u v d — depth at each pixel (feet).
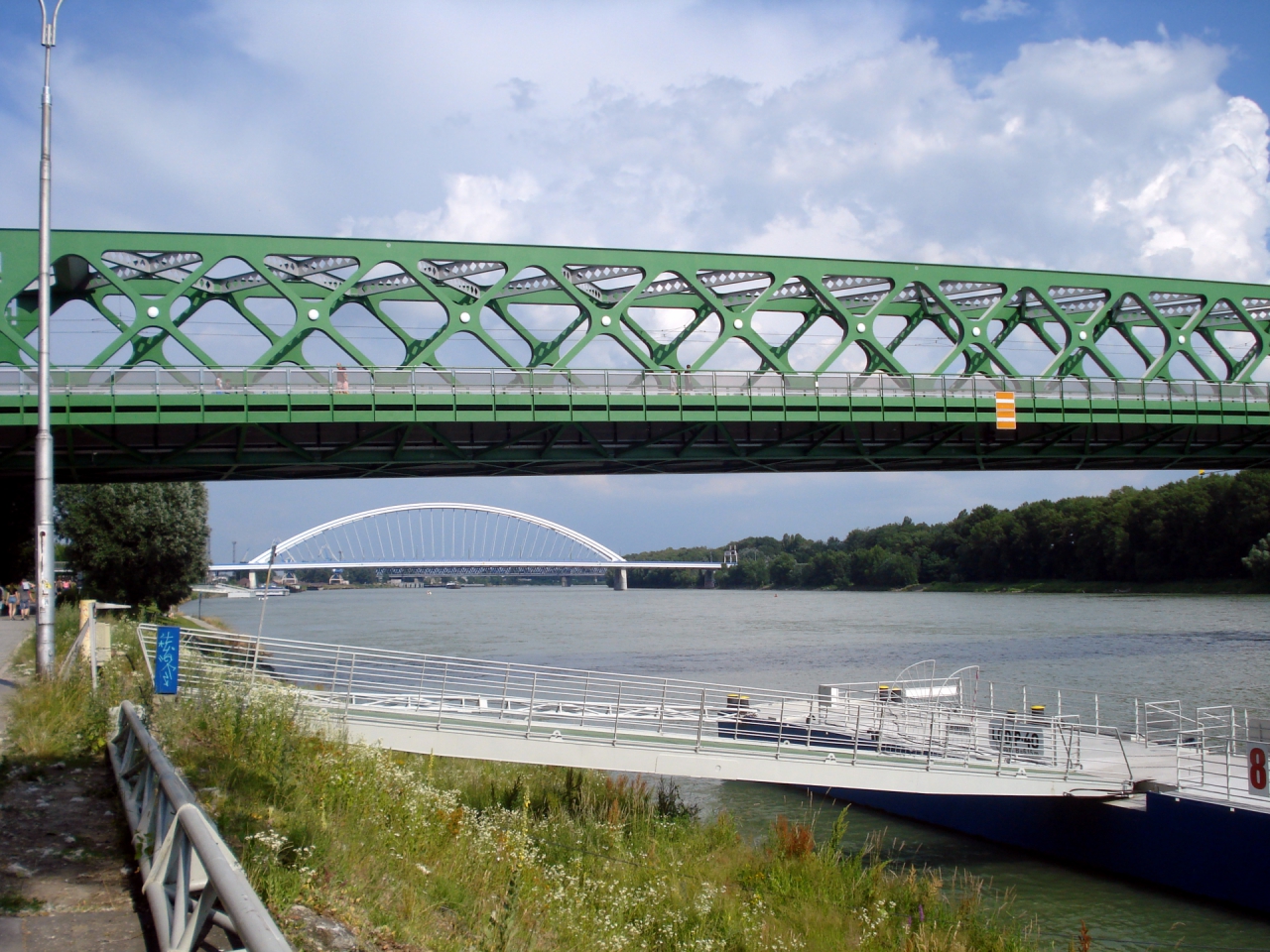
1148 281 169.99
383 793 46.16
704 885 50.19
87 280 136.98
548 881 44.11
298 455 137.08
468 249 141.38
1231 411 155.53
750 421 140.56
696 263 148.97
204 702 51.37
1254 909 58.70
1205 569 404.77
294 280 138.31
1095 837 68.23
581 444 145.48
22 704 49.78
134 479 147.95
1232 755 78.18
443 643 244.63
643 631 296.71
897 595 576.20
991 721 83.82
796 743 81.35
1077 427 156.15
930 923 50.49
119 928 23.98
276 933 14.48
